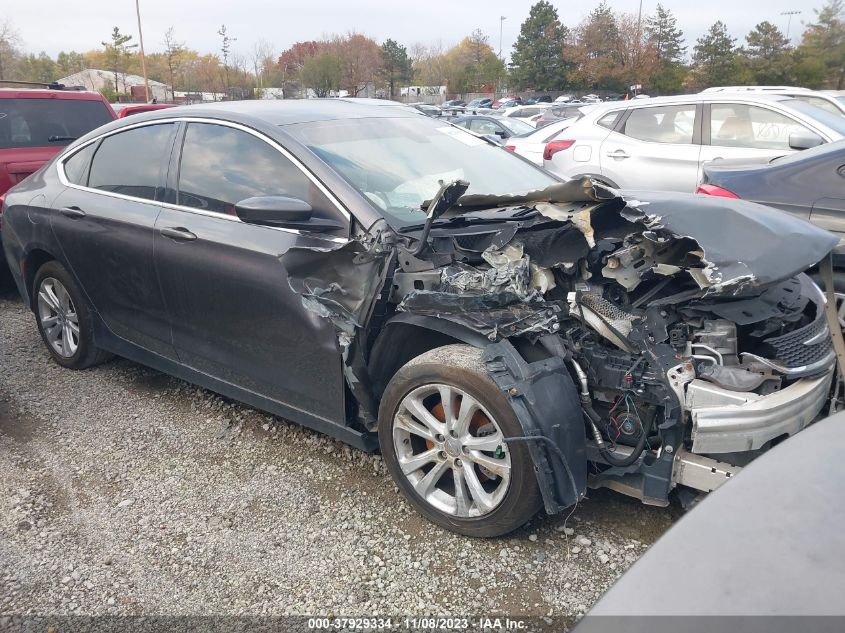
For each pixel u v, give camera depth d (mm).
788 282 3172
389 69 70688
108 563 2848
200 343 3793
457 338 2773
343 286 2973
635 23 58125
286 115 3750
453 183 2826
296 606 2580
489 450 2723
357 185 3268
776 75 46875
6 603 2631
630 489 2795
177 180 3863
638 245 2885
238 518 3121
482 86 69812
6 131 7164
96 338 4625
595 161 8016
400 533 2973
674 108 7602
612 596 1168
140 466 3590
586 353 2783
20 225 4738
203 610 2576
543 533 2926
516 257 2900
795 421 2574
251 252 3355
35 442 3875
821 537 1169
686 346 2713
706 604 1094
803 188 4742
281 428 3924
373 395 3139
